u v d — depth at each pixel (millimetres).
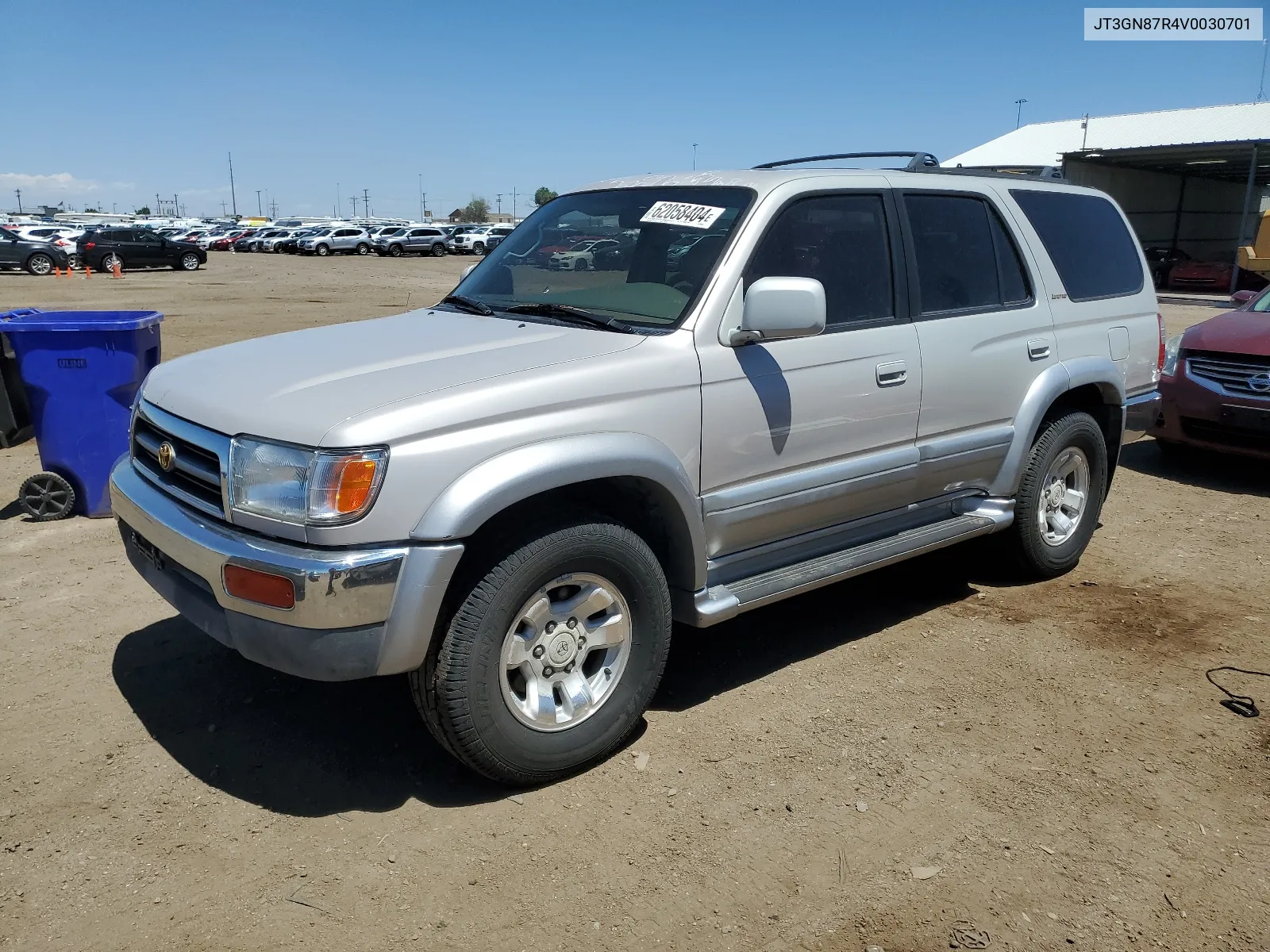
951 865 2881
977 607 4832
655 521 3484
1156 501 6793
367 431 2807
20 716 3656
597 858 2895
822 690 3945
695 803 3172
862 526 4215
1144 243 35469
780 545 3906
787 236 3789
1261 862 2902
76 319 5914
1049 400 4766
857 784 3285
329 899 2713
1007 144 38219
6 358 5762
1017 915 2678
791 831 3031
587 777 3324
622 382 3246
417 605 2838
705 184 4008
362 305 20672
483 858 2895
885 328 4059
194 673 4020
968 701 3861
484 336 3557
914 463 4223
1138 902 2732
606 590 3287
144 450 3549
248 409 3021
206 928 2594
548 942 2559
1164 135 35125
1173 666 4188
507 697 3082
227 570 2896
